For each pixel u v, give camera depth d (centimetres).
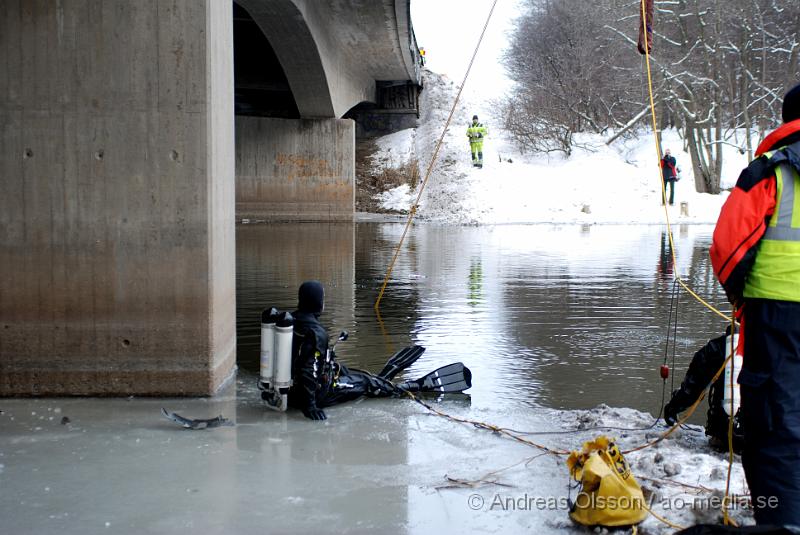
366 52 3141
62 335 618
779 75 4075
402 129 4244
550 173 3625
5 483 430
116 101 602
